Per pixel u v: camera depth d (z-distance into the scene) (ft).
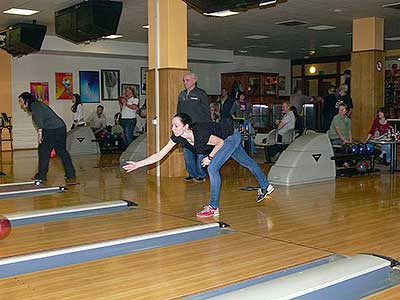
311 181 25.93
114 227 16.52
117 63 54.29
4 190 23.41
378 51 37.11
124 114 37.99
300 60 66.85
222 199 21.26
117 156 39.52
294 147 26.17
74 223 17.07
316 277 10.88
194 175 26.40
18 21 37.83
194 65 60.75
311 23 39.63
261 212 18.63
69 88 51.24
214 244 14.39
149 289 10.88
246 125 38.37
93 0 29.73
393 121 34.99
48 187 24.12
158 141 28.14
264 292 9.97
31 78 48.98
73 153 40.86
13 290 10.87
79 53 49.21
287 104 34.63
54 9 33.32
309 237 15.07
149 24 28.43
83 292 10.73
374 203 20.27
